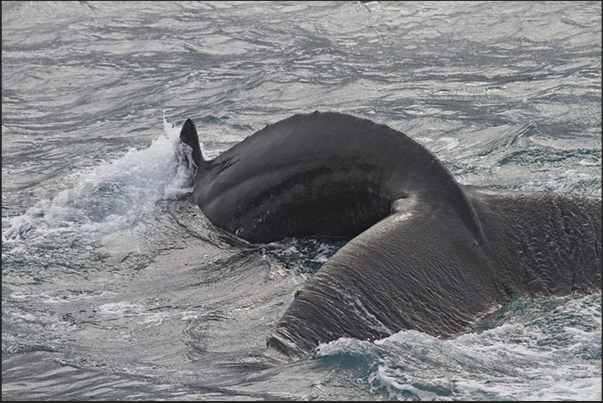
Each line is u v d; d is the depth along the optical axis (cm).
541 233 2281
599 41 5872
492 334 1928
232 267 2612
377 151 2492
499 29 6438
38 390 1866
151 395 1756
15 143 4578
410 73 5409
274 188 2770
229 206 2941
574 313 2006
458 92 4912
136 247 2881
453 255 2152
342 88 5169
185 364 1938
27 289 2584
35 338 2205
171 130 3619
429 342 1880
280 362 1828
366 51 6075
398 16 7088
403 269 2083
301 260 2567
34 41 6831
